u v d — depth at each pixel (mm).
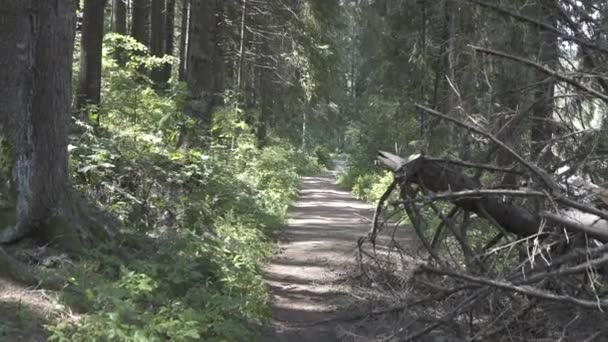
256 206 13750
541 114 7020
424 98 13602
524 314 5777
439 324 5914
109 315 4859
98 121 10484
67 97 6605
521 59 6156
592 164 6660
